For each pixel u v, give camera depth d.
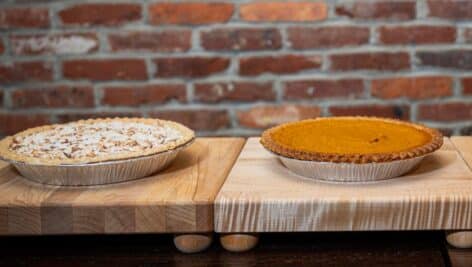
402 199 1.50
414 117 2.39
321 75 2.37
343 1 2.33
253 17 2.35
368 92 2.38
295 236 1.60
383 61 2.36
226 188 1.56
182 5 2.35
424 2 2.32
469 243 1.52
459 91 2.37
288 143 1.63
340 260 1.52
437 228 1.51
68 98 2.41
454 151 1.72
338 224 1.51
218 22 2.35
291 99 2.39
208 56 2.38
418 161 1.59
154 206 1.52
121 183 1.60
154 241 1.59
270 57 2.37
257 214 1.51
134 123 1.78
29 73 2.40
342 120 1.77
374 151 1.58
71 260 1.54
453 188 1.54
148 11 2.35
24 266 1.52
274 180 1.59
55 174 1.57
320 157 1.54
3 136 2.41
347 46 2.35
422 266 1.49
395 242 1.57
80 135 1.70
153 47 2.38
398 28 2.34
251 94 2.39
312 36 2.35
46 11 2.36
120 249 1.57
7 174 1.66
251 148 1.78
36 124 2.42
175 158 1.72
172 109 2.41
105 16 2.36
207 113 2.41
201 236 1.53
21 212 1.52
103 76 2.40
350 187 1.55
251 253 1.54
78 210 1.52
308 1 2.33
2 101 2.42
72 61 2.39
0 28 2.37
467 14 2.32
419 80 2.37
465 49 2.34
